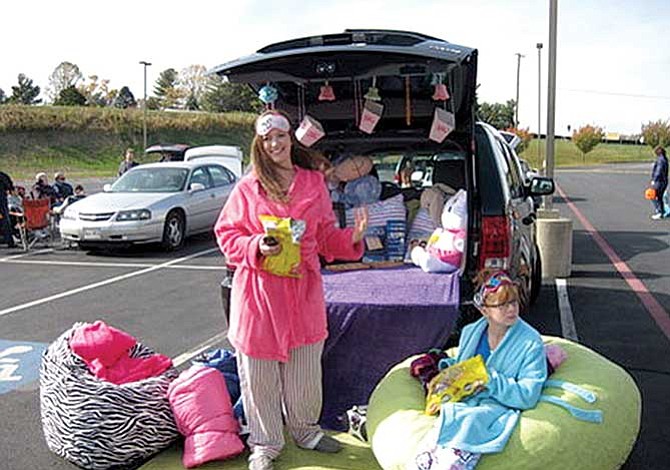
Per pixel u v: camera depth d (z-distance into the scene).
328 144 5.01
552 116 9.51
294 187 3.60
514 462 3.03
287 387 3.71
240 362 3.63
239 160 18.86
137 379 4.07
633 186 28.94
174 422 3.91
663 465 3.79
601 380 3.40
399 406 3.41
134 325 7.00
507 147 6.19
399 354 4.08
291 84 4.64
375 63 4.14
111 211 11.38
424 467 3.06
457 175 5.25
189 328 6.86
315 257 3.68
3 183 12.48
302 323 3.61
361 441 4.03
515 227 4.83
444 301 3.99
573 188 27.75
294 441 3.94
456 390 3.30
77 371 3.92
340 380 4.19
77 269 10.34
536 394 3.23
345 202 5.22
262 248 3.43
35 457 4.06
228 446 3.78
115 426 3.78
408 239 5.00
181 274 9.80
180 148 21.28
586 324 6.61
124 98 90.19
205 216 12.80
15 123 48.16
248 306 3.55
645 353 5.70
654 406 4.58
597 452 3.16
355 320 4.05
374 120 4.73
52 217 13.27
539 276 7.33
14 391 5.14
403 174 5.67
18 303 8.09
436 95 4.44
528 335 3.40
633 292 7.98
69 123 50.34
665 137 77.19
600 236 13.11
